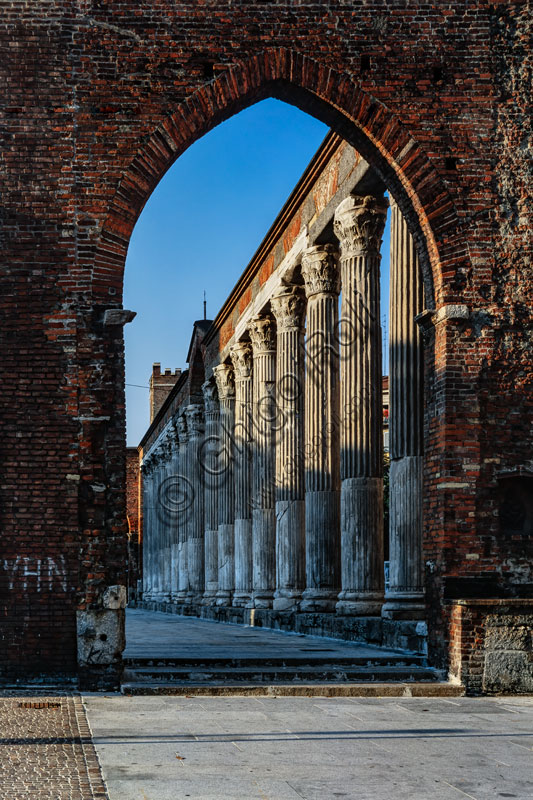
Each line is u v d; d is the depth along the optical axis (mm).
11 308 15234
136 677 15391
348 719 12391
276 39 15922
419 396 20391
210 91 15727
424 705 13781
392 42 16109
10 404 15070
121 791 8312
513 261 16016
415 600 20219
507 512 15617
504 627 15039
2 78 15516
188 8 15828
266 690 14758
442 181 16047
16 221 15359
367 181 22891
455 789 8578
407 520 20281
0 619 14742
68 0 15656
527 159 16156
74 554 14898
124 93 15625
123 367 15312
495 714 12953
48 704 13266
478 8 16281
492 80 16203
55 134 15492
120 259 15453
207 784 8609
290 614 29688
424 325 16422
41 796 7984
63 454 15047
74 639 14797
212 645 22797
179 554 56844
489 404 15766
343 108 15977
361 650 20219
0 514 14883
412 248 20609
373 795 8312
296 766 9430
